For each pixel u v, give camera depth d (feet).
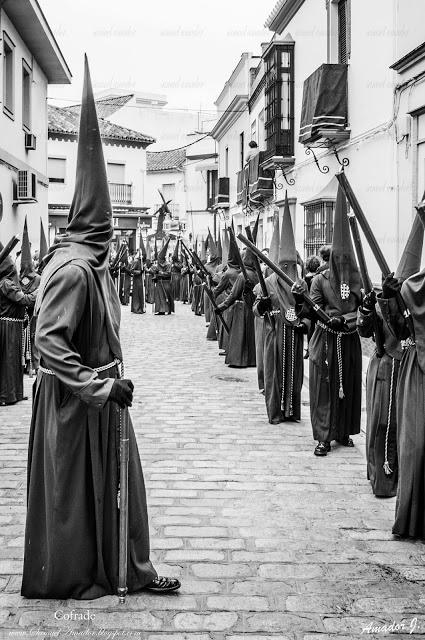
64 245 12.32
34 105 70.08
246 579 13.53
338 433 22.47
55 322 11.53
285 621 12.03
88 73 12.17
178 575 13.66
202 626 11.80
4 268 28.73
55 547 12.04
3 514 16.69
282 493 18.39
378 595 13.00
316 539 15.49
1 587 12.93
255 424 25.81
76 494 11.96
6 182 57.26
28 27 60.34
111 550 12.43
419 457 15.24
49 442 11.89
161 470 20.13
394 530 15.51
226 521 16.43
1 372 29.01
